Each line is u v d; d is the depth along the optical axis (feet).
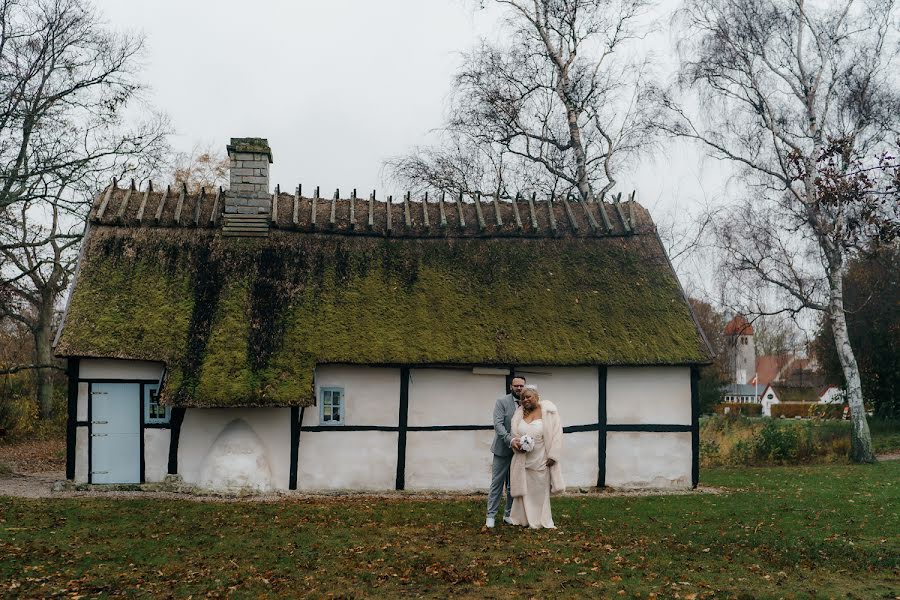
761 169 79.05
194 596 26.81
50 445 89.45
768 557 32.22
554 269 60.85
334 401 53.67
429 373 54.60
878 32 76.48
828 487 56.49
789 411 187.01
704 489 55.93
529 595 26.78
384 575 29.07
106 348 50.88
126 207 59.21
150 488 51.37
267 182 59.67
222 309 54.19
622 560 31.24
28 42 73.77
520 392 38.81
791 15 79.92
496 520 40.63
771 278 80.02
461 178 94.12
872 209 35.50
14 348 120.37
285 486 52.49
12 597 26.35
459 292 58.34
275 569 30.07
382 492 53.21
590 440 55.47
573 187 89.92
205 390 49.60
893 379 107.24
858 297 107.76
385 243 60.75
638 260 62.39
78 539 34.65
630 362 55.11
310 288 56.49
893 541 35.83
